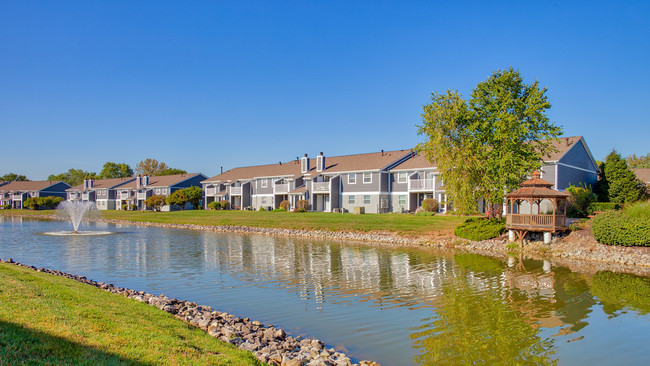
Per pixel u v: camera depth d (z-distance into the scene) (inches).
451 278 735.1
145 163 5703.7
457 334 446.9
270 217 2012.8
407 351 399.5
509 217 1113.4
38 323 314.0
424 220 1512.1
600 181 1814.7
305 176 2461.9
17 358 249.8
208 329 424.8
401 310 534.3
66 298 407.2
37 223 2299.5
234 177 2994.6
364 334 446.6
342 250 1119.6
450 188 1225.4
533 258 964.6
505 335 444.1
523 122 1162.6
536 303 567.2
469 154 1174.3
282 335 429.7
